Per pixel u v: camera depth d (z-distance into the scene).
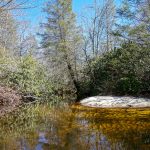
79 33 27.84
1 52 17.23
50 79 23.64
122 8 22.08
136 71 19.06
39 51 31.12
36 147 8.03
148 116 11.86
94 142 8.33
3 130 10.22
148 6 21.08
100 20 30.16
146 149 7.45
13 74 16.59
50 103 18.75
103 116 12.55
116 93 19.80
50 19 27.64
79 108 15.70
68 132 9.70
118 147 7.73
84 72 25.25
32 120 12.12
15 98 15.14
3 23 16.08
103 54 24.53
